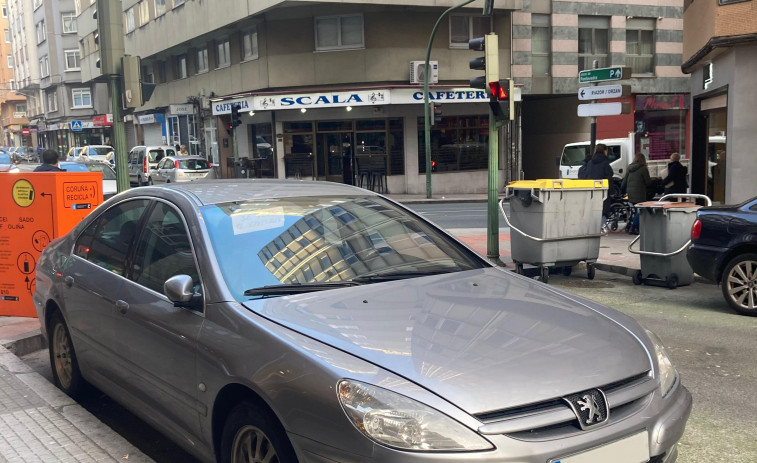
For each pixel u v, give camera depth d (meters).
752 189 14.38
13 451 3.63
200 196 3.96
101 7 8.78
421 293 3.38
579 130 30.36
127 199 4.48
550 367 2.73
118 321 3.93
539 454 2.46
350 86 26.75
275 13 26.92
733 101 14.38
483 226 16.72
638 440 2.72
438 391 2.53
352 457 2.46
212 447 3.16
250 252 3.53
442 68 27.17
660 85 31.02
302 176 27.80
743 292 7.54
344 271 3.58
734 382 5.27
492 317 3.12
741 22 13.79
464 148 28.34
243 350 2.95
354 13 26.48
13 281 6.98
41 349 6.36
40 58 64.94
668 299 8.48
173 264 3.68
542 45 28.95
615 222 16.05
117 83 8.90
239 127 30.83
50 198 6.71
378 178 27.44
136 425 4.59
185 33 32.81
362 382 2.57
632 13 30.11
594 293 8.95
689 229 8.98
